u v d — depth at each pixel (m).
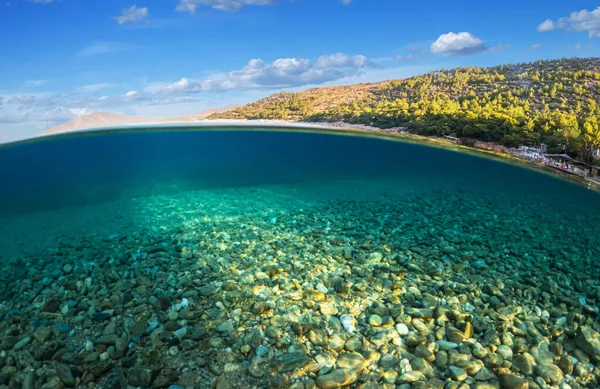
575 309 6.80
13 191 12.75
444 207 13.07
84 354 5.02
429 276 7.66
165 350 5.16
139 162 16.52
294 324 5.66
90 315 5.86
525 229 11.14
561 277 8.09
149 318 5.85
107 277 7.12
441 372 4.99
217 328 5.61
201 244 8.83
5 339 5.25
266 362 4.99
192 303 6.27
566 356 5.40
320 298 6.56
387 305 6.39
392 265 8.09
